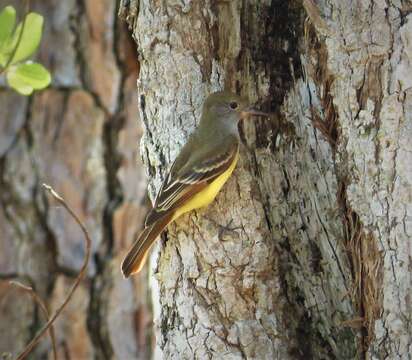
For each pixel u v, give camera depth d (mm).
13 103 15641
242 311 12281
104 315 15641
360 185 12039
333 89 12211
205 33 12945
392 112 11875
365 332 12273
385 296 11859
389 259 11852
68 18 15727
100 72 15727
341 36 12078
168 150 12945
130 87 15750
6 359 12656
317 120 12531
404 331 11758
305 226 12789
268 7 12969
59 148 15617
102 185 15664
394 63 11898
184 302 12414
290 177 12859
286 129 12898
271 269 12484
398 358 11750
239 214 12523
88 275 15594
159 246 12875
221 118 12898
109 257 15656
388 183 11875
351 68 12055
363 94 12016
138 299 15719
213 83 12984
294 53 12812
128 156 15742
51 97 15656
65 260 15555
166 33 12906
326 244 12641
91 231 15609
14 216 15531
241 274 12344
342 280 12578
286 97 12898
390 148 11875
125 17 13469
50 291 15500
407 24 11867
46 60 15664
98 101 15703
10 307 15461
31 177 15570
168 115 12961
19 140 15617
